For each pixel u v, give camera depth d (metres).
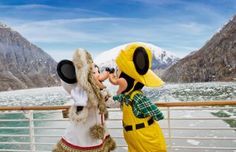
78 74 3.38
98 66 3.57
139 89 3.54
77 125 3.48
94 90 3.41
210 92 80.62
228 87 103.25
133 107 3.47
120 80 3.49
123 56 3.48
